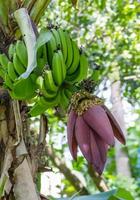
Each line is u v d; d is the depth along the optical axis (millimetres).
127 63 4824
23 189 2125
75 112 1866
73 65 2070
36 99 2084
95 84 1975
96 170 1755
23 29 2047
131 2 4676
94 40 4828
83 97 1881
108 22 4773
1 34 2191
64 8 4637
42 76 1962
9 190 2117
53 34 2066
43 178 2555
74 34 4816
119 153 6715
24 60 2004
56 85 2004
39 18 2217
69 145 1859
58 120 5020
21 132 2164
